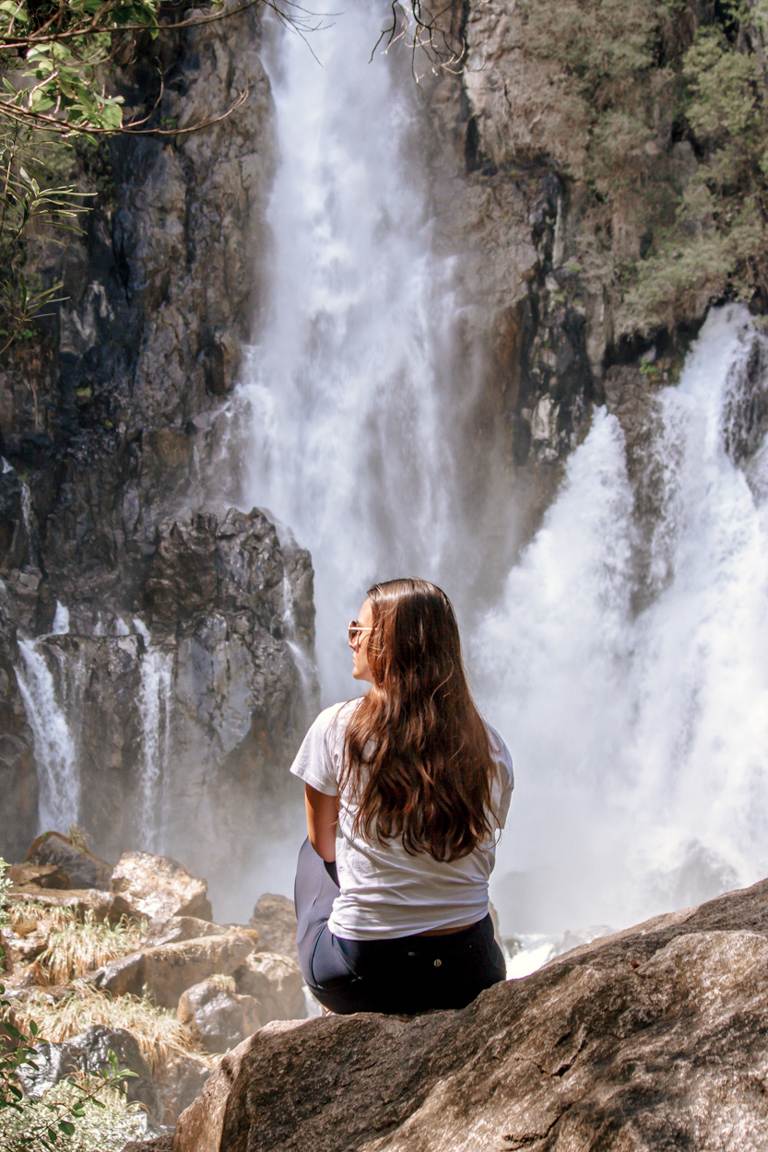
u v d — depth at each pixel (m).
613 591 26.56
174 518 23.50
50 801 20.08
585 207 27.52
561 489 27.06
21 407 22.94
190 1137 2.87
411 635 2.82
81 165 23.75
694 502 26.59
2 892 7.98
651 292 26.61
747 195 27.50
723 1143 1.80
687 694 25.59
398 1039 2.68
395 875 2.81
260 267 25.72
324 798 2.93
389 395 26.42
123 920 10.77
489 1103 2.22
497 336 26.41
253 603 22.27
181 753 21.11
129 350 24.64
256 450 24.89
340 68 27.59
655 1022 2.18
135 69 25.02
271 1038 2.80
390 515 26.12
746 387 26.77
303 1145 2.46
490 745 2.91
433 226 27.42
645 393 27.34
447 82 27.83
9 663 19.83
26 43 3.54
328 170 27.02
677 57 27.88
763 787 24.11
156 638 21.92
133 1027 8.55
